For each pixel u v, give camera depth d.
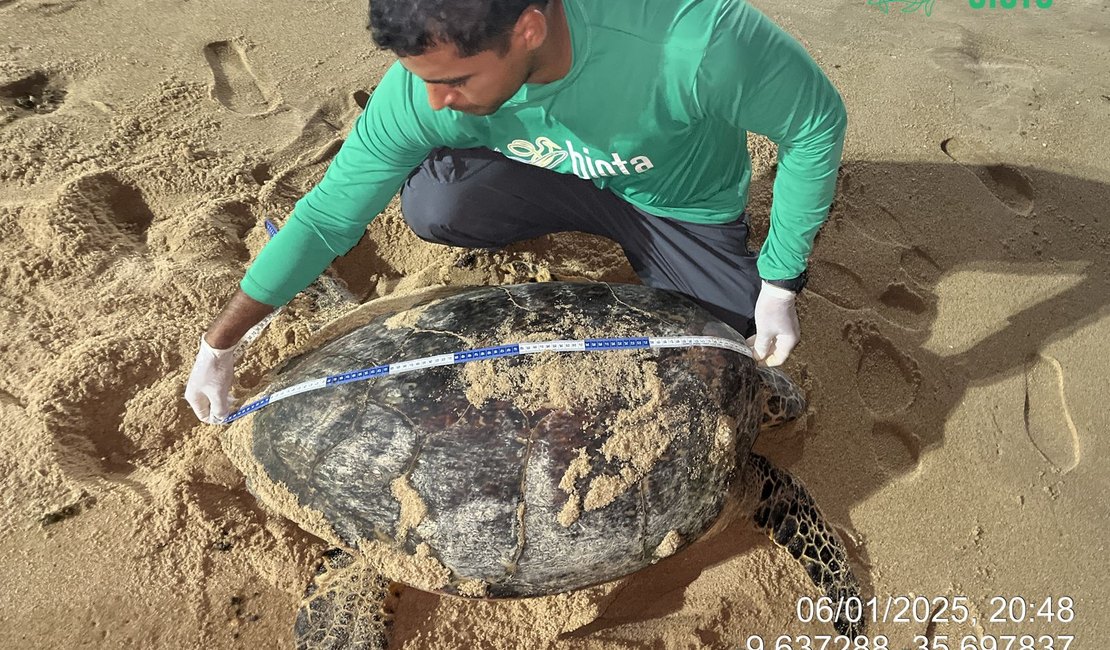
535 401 1.90
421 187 2.45
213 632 2.05
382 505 1.90
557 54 1.39
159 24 3.75
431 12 1.08
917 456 2.72
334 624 2.02
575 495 1.86
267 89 3.54
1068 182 3.59
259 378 2.48
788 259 1.96
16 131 3.05
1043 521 2.60
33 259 2.63
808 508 2.36
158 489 2.21
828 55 4.18
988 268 3.21
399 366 1.97
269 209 2.99
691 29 1.45
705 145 2.06
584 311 2.12
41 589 2.01
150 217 2.94
